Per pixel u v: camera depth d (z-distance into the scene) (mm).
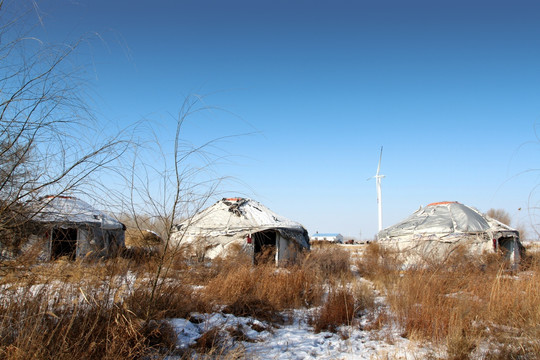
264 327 7320
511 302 7766
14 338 4180
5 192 4156
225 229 17656
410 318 7434
